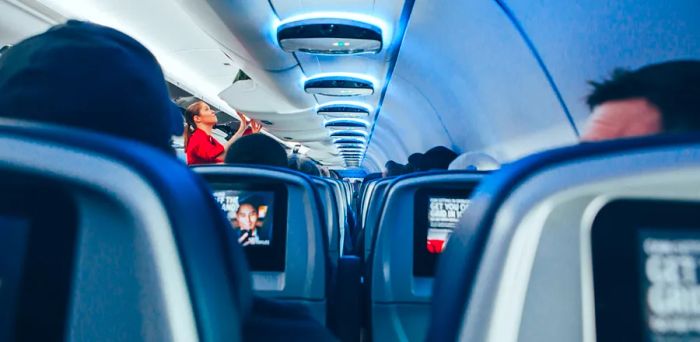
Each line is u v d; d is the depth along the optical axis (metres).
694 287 0.47
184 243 0.48
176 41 6.53
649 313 0.48
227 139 13.09
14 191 0.48
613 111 1.12
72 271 0.48
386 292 2.16
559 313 0.48
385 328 2.20
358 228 4.70
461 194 2.06
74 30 0.74
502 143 6.74
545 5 3.90
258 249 2.12
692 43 2.79
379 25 5.34
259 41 5.45
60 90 0.67
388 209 2.09
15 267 0.49
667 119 1.07
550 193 0.45
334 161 31.98
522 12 4.23
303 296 2.16
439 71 7.14
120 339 0.49
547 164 0.46
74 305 0.49
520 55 4.87
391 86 9.58
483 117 7.11
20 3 4.36
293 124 12.96
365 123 14.52
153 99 0.75
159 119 0.76
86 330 0.49
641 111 1.08
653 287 0.47
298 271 2.13
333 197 2.70
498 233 0.46
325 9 4.77
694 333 0.48
